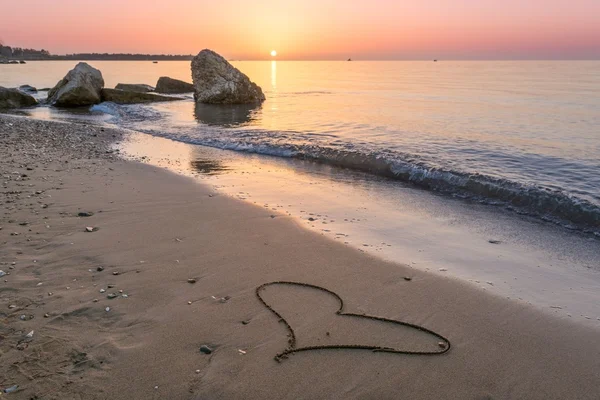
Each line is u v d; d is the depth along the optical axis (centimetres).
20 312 405
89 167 1005
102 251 547
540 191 801
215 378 329
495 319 423
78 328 384
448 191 898
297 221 688
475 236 655
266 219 689
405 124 1717
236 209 736
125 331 383
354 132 1545
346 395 317
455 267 545
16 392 307
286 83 4931
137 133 1605
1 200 728
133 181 899
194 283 475
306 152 1230
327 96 3175
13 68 8975
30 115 2177
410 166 1010
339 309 432
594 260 574
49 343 361
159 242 582
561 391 328
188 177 962
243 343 372
